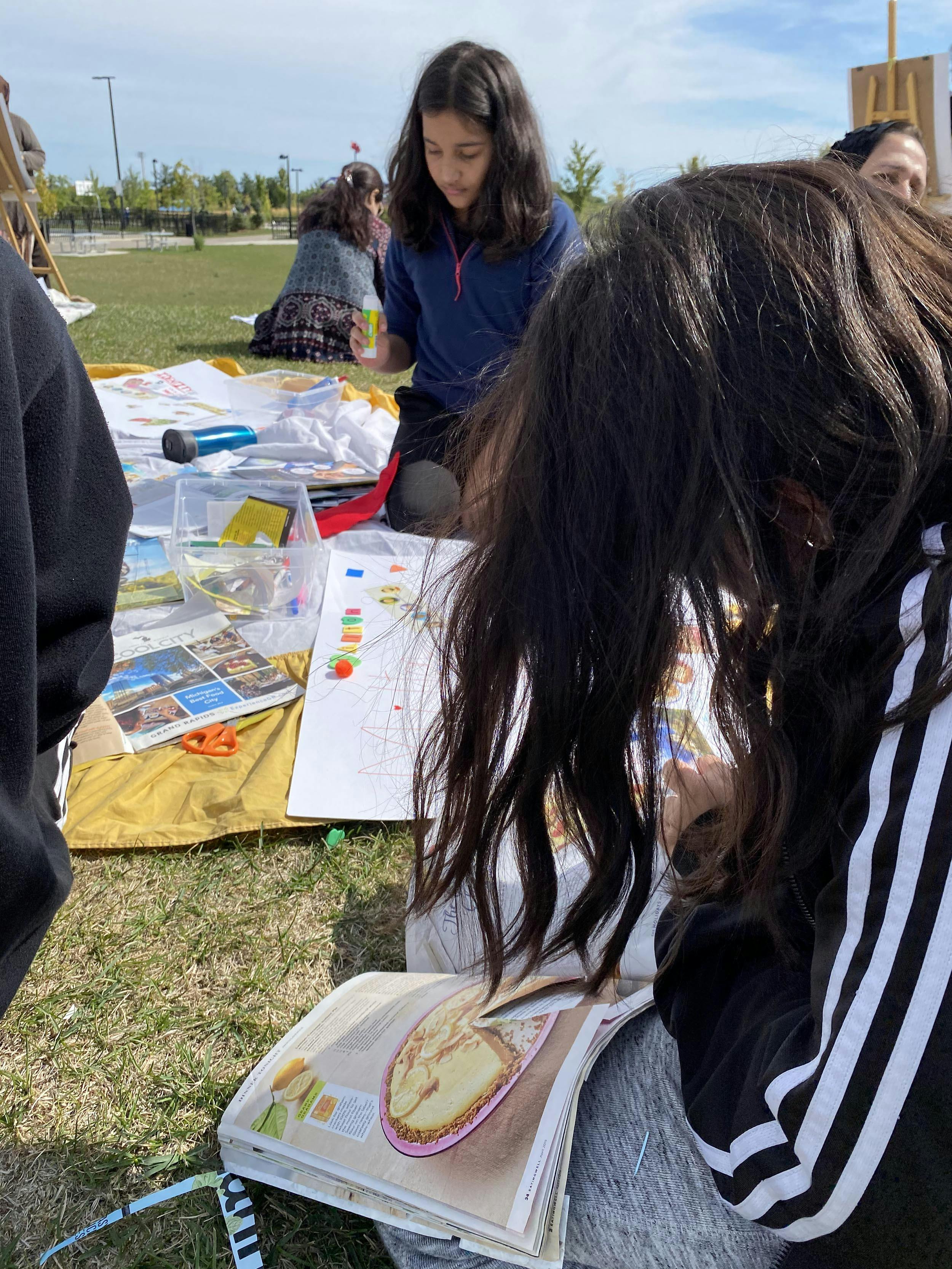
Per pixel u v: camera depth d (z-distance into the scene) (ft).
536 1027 3.31
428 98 7.93
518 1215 2.84
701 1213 2.72
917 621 1.97
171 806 5.54
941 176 9.36
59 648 3.04
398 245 9.40
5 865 2.66
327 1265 3.34
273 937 4.78
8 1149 3.70
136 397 13.07
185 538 8.02
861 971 1.98
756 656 2.19
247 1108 3.56
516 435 2.28
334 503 9.68
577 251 2.34
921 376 1.94
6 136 21.34
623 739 2.34
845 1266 2.22
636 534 2.10
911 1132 1.93
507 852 4.08
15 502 2.45
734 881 2.77
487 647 2.43
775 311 1.96
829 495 2.01
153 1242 3.40
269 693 6.45
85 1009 4.33
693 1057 2.76
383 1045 3.64
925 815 1.90
